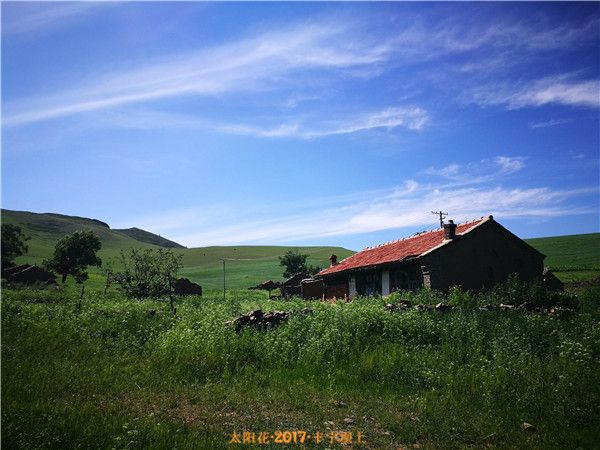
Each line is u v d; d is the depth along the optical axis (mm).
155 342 12406
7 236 95250
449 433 7168
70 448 5762
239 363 10914
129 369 10203
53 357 10703
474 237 27172
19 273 65125
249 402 8320
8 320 13461
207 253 186500
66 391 8375
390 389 9547
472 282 26484
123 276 33969
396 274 28953
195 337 12219
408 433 7090
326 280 38906
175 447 5918
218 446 6047
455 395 9008
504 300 20047
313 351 11367
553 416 7996
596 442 6891
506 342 11648
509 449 6672
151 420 6820
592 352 10961
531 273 28406
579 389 8734
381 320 13484
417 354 11297
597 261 73438
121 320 14797
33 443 5730
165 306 22812
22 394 7676
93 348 11789
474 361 10812
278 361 11102
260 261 155125
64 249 97250
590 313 17234
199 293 67812
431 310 15398
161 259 34312
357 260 36562
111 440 5988
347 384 9711
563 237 108875
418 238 32281
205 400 8352
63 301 23594
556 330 12742
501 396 8797
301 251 171125
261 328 13539
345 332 12461
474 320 13375
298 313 14258
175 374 10055
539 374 9680
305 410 8039
